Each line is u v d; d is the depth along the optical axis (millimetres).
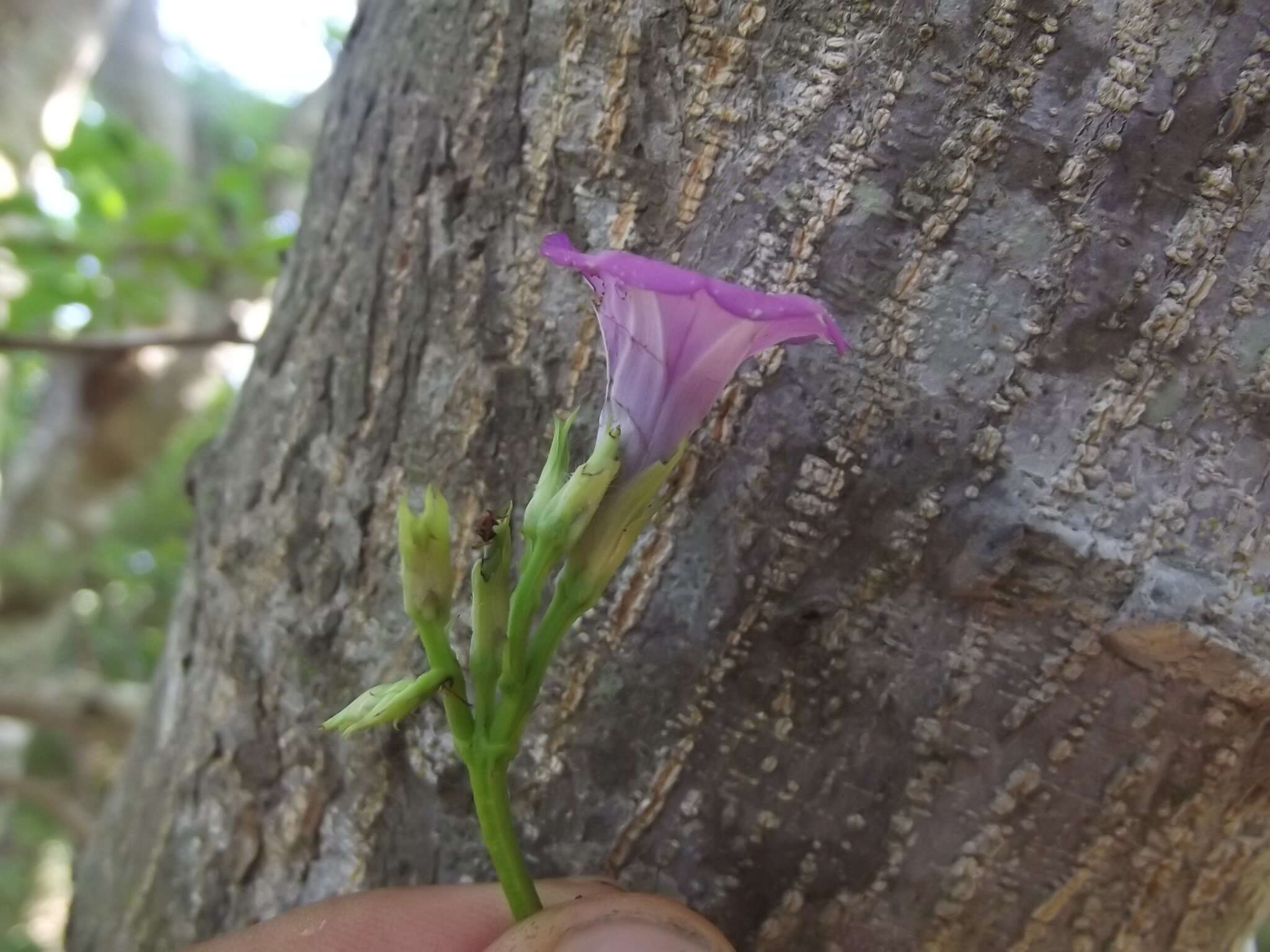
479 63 106
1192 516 88
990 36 89
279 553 123
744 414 97
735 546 98
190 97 674
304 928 108
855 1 92
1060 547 88
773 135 95
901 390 93
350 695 116
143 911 137
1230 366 87
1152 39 86
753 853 102
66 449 455
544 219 104
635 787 104
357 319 117
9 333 261
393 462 113
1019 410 91
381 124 117
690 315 79
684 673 101
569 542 78
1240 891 104
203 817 129
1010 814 97
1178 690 91
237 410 141
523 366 106
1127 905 100
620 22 98
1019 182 90
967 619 94
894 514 94
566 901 94
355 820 117
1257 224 86
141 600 544
